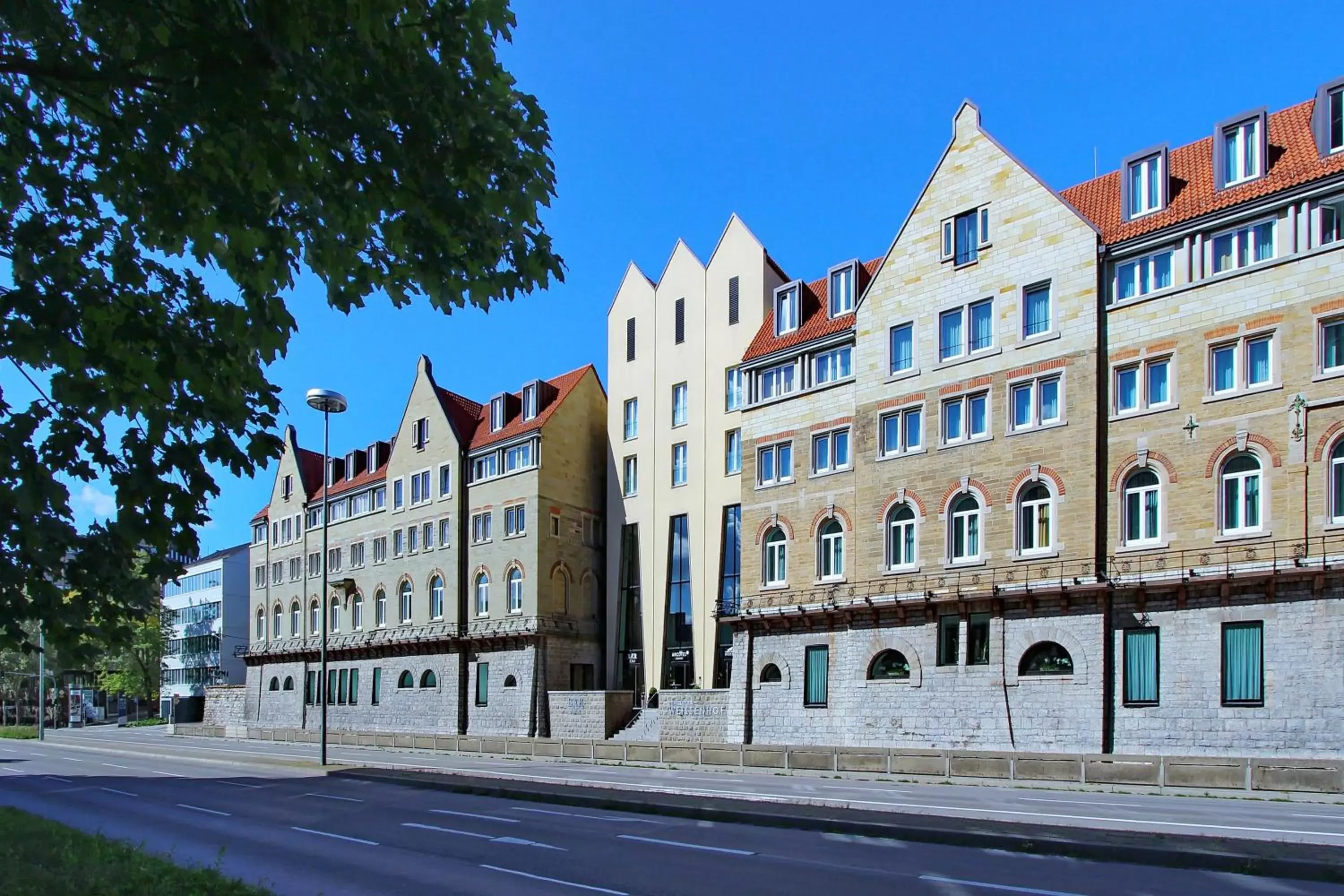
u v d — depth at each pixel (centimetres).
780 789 2428
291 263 784
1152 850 1311
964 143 3478
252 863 1500
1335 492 2553
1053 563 3030
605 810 2098
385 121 749
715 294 4731
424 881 1313
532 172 809
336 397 3781
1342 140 2723
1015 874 1249
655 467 4903
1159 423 2888
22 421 643
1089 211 3325
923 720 3262
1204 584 2698
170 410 722
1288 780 2183
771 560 3975
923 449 3434
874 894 1142
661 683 4700
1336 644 2464
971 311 3378
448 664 5384
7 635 671
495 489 5397
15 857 1245
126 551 705
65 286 697
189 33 645
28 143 727
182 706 8144
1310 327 2633
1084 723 2875
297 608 6831
